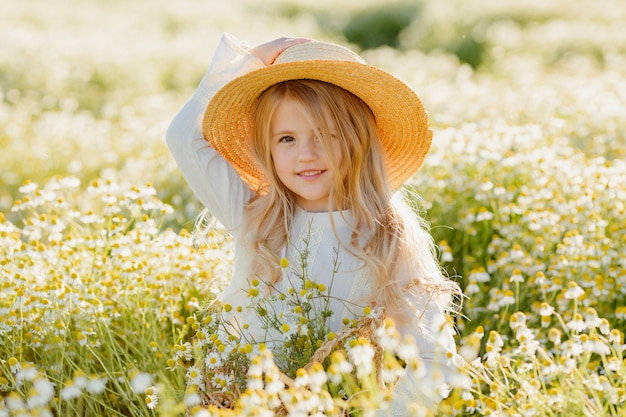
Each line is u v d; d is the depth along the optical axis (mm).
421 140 2707
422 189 4672
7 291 3043
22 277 3062
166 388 2588
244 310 2721
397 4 19594
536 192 4391
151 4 21609
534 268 3658
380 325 2412
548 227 4004
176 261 3592
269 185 2703
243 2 22391
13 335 2930
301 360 2375
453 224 4500
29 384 2662
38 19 17531
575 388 2328
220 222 2824
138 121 8391
